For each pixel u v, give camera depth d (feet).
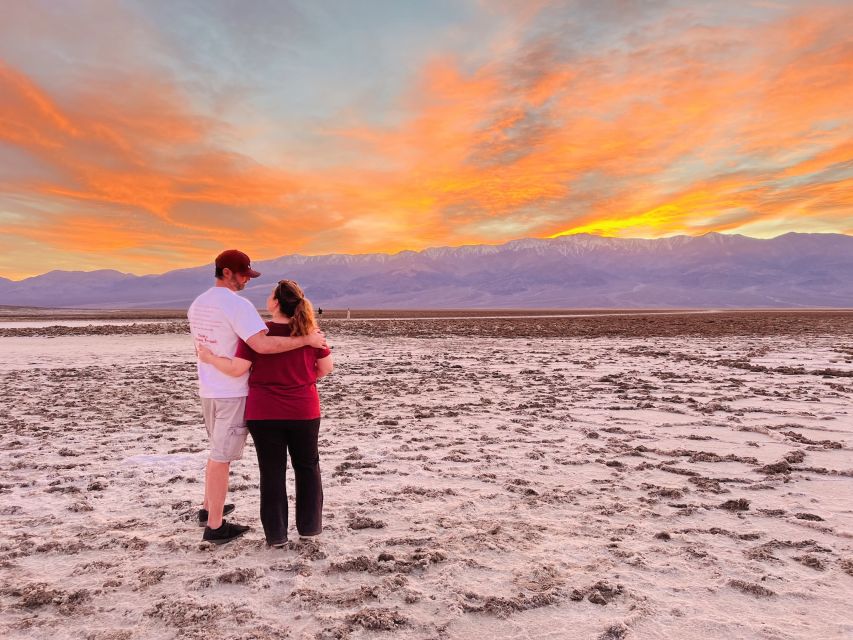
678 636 9.17
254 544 13.21
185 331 125.18
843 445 22.76
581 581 11.15
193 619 9.82
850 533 13.58
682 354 67.21
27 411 32.19
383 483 18.22
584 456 21.49
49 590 10.84
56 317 262.26
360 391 39.50
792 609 10.08
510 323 177.88
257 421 12.53
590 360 60.85
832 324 157.28
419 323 179.52
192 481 18.60
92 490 17.70
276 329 12.55
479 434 25.61
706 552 12.54
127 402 35.47
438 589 10.84
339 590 10.86
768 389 38.73
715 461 20.86
